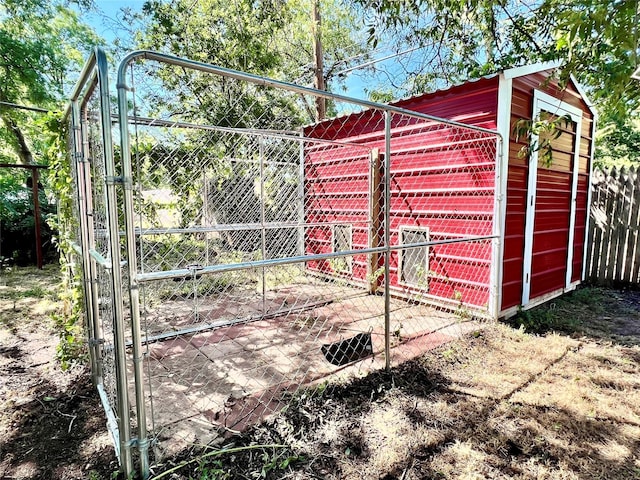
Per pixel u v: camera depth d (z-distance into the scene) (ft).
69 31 28.68
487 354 9.25
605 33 5.24
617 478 5.24
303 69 33.71
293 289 16.30
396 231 14.76
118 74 4.44
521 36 17.33
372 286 15.23
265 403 7.02
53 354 9.30
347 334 10.73
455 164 12.60
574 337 10.48
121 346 4.90
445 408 6.89
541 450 5.81
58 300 13.66
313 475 5.25
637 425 6.44
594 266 17.28
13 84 26.35
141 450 5.01
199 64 5.16
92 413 6.73
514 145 11.71
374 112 15.26
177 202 15.75
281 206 18.94
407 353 9.25
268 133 14.02
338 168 17.17
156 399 7.17
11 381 7.88
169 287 15.38
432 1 12.32
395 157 14.64
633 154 28.63
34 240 22.66
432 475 5.28
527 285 12.83
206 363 8.82
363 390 7.50
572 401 7.13
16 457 5.57
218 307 13.56
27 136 29.40
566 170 14.67
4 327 11.16
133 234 4.71
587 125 15.83
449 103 12.62
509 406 6.96
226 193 17.65
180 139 16.19
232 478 5.16
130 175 4.61
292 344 9.98
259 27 27.27
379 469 5.38
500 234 11.47
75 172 7.66
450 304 12.96
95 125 6.22
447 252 13.00
